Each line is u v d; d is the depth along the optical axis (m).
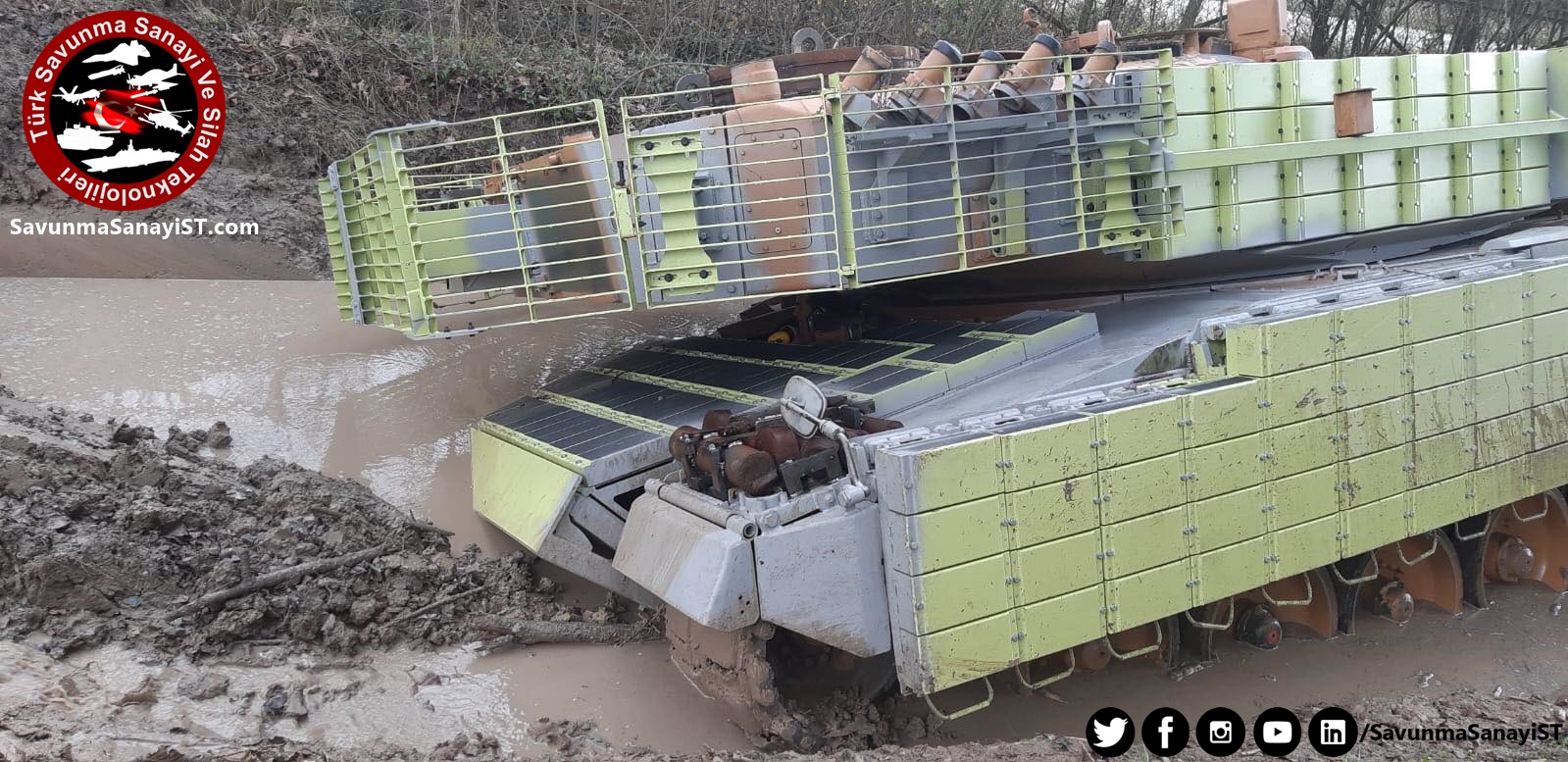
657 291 6.53
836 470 5.55
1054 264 8.28
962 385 6.59
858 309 8.85
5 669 5.11
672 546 5.60
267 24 15.33
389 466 8.14
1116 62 7.67
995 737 6.21
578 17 18.69
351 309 8.60
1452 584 8.28
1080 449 5.68
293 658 5.96
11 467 6.35
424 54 15.64
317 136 13.99
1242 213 7.83
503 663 6.32
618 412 7.52
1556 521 8.72
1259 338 6.29
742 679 5.48
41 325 9.52
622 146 6.61
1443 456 7.26
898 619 5.40
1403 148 8.52
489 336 10.42
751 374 7.84
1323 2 26.14
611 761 5.14
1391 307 6.89
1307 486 6.58
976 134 6.84
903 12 19.84
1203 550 6.18
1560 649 7.82
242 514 6.93
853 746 5.79
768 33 19.67
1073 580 5.71
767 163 6.53
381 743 5.25
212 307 10.45
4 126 11.91
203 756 4.54
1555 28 27.14
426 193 14.16
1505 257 8.20
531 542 6.48
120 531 6.23
